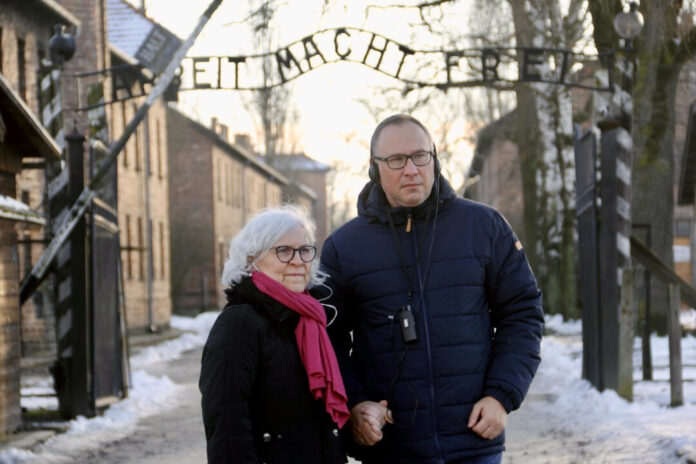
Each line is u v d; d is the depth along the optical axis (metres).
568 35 23.03
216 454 3.52
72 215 11.16
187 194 51.75
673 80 19.67
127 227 33.91
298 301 3.67
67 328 11.25
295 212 3.83
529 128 27.22
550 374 14.11
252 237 3.74
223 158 55.00
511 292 4.20
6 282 10.26
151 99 11.79
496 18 23.95
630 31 11.58
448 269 4.12
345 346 4.32
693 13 18.69
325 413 3.69
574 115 28.14
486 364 4.14
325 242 4.39
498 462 4.10
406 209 4.18
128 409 12.29
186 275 51.34
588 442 8.73
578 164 12.81
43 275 11.16
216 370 3.57
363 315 4.22
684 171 22.03
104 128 12.81
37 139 10.70
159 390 14.76
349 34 12.20
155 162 38.28
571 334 22.73
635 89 19.70
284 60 12.29
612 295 10.83
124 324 13.92
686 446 7.66
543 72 24.00
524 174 27.69
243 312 3.62
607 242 10.91
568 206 26.81
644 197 19.88
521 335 4.15
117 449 9.61
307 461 3.62
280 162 76.25
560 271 27.14
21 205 10.65
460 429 4.03
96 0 28.31
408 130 4.15
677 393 10.16
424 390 4.05
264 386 3.60
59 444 9.73
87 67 28.20
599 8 16.69
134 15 35.03
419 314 4.10
